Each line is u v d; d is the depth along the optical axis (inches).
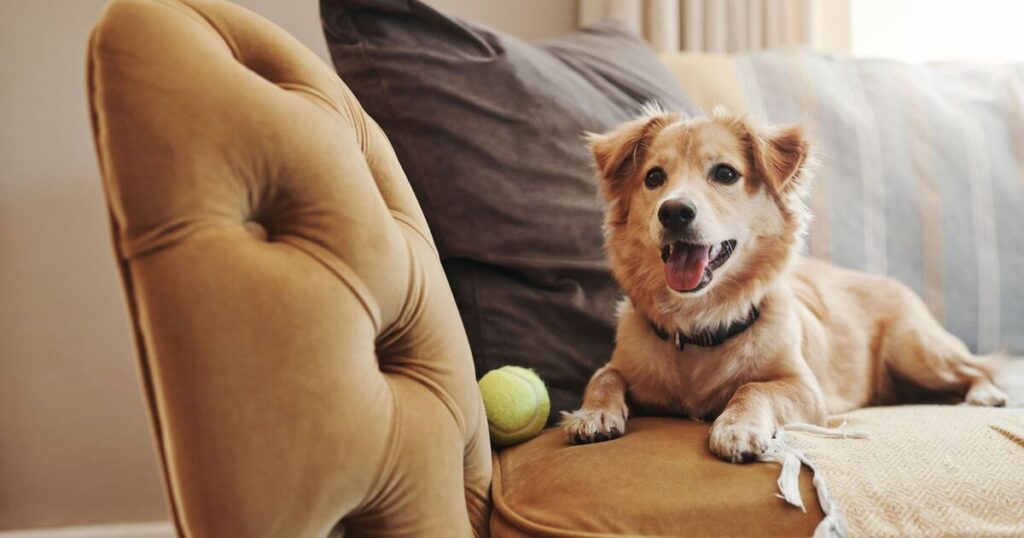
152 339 31.3
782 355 53.3
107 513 82.8
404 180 44.6
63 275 81.4
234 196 33.2
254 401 31.6
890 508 36.7
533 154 60.3
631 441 44.8
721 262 53.4
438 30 61.9
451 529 37.4
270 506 31.8
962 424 46.8
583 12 89.2
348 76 60.3
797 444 43.1
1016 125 78.2
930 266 73.5
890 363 68.6
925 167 75.1
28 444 81.5
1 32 80.1
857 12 97.0
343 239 34.9
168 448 31.9
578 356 58.4
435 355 39.6
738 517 36.9
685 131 55.9
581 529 37.0
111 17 32.8
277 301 32.3
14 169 80.6
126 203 31.4
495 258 58.2
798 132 56.1
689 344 54.2
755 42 92.3
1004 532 35.8
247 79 34.6
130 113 31.5
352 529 36.5
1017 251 74.2
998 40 96.1
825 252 72.3
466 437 41.1
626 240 57.1
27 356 81.3
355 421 33.7
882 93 78.0
